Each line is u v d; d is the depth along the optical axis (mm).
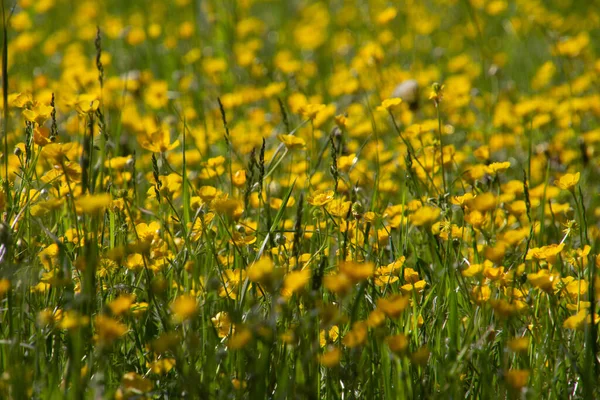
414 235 5578
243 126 8117
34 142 4520
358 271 3293
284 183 6102
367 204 5910
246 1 13875
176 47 12836
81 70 8547
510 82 10422
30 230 4719
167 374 3951
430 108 9266
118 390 3473
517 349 3463
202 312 4039
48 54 11414
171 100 9922
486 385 3691
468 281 4723
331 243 5488
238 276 4215
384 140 8805
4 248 4055
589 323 3848
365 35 13648
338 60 12891
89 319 3713
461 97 9055
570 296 4266
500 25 14508
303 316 3957
